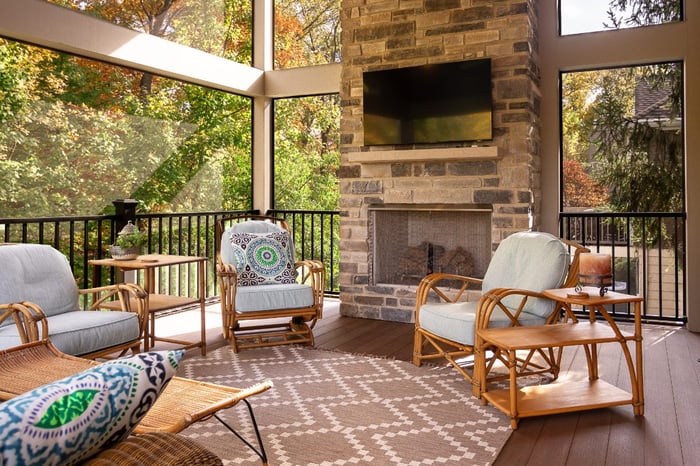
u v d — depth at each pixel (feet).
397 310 18.56
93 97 24.84
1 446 3.01
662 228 18.40
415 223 19.02
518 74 16.92
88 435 3.49
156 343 15.48
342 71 19.45
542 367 12.45
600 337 10.01
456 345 11.51
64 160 23.97
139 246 14.66
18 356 8.71
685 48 16.78
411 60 18.34
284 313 14.71
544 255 12.07
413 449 8.74
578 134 18.98
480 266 18.16
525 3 16.80
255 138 22.82
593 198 18.90
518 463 8.31
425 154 17.63
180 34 26.76
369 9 18.94
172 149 27.35
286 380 12.20
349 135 19.38
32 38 14.48
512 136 17.06
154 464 3.84
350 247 19.36
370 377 12.43
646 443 8.95
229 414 10.18
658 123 18.13
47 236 23.47
